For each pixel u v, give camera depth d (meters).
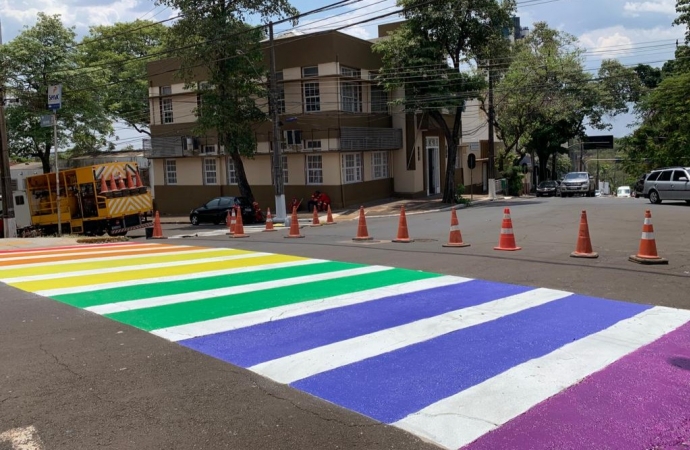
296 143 30.97
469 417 4.14
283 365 5.21
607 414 4.16
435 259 10.88
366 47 32.94
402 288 8.32
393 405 4.35
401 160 35.97
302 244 14.16
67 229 22.94
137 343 5.90
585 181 40.38
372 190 34.12
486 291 8.04
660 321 6.38
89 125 33.41
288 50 31.30
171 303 7.59
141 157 39.12
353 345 5.74
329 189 31.27
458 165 44.78
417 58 30.48
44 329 6.48
